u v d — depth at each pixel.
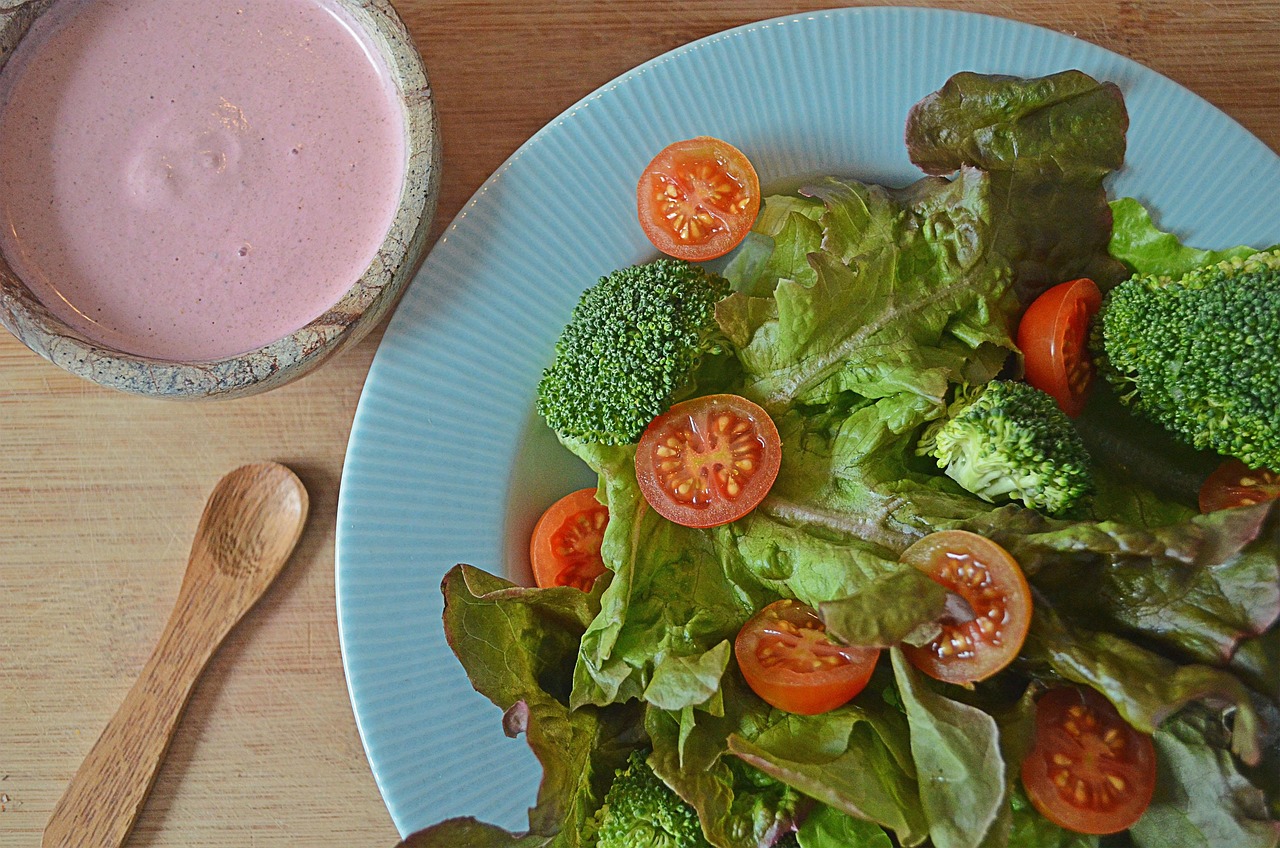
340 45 0.30
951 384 0.29
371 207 0.30
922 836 0.26
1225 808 0.27
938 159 0.31
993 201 0.30
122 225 0.29
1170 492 0.31
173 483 0.32
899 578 0.26
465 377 0.30
